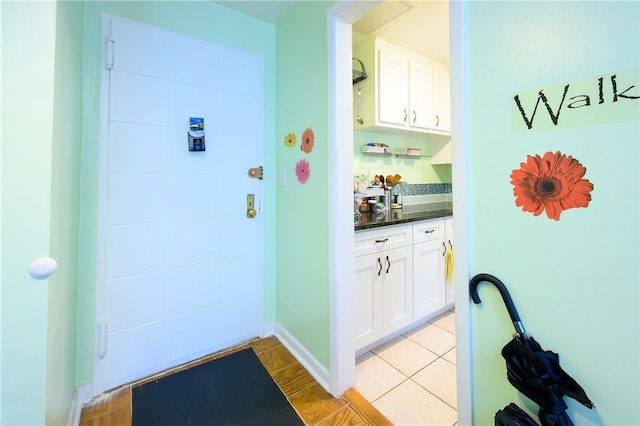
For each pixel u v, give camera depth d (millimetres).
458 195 916
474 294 890
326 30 1525
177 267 1746
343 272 1518
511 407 785
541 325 773
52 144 887
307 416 1389
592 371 700
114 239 1543
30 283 835
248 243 2018
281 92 2002
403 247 2031
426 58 2578
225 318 1942
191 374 1691
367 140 2633
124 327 1584
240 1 1802
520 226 800
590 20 670
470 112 882
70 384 1321
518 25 779
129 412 1409
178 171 1729
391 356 1862
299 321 1857
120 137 1543
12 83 804
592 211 684
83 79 1434
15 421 826
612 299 666
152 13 1624
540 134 753
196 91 1774
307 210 1741
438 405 1459
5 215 805
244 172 1978
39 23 833
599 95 663
